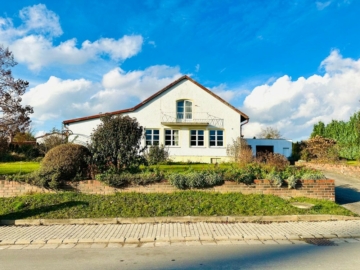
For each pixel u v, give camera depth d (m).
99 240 6.53
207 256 5.51
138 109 26.20
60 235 6.85
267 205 9.03
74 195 9.78
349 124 30.89
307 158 27.70
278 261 5.20
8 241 6.47
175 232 7.03
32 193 10.09
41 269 4.91
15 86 15.38
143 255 5.61
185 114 26.52
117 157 11.19
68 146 11.15
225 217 8.12
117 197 9.62
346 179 16.06
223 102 26.70
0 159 23.98
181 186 10.20
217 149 26.38
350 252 5.70
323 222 8.07
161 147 21.03
